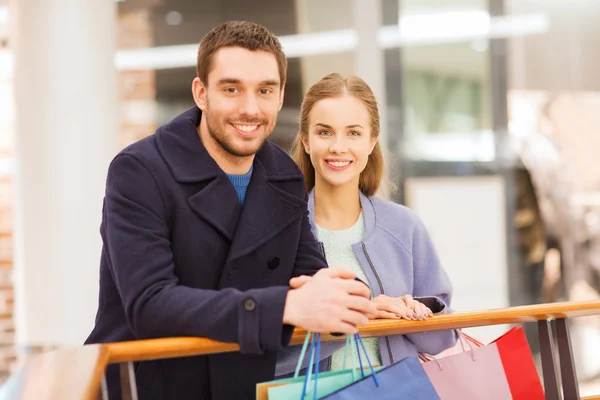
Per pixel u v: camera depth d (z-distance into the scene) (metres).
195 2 5.54
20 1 4.12
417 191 5.78
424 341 2.10
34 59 4.10
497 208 5.79
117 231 1.52
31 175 4.12
